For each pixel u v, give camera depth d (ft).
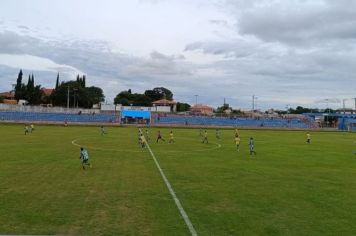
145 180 68.28
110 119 393.70
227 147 148.77
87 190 58.49
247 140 194.80
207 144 162.40
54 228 39.60
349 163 102.83
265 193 59.36
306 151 139.23
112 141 162.50
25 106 379.35
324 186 66.59
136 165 88.43
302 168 90.48
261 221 43.83
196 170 82.79
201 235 38.50
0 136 179.73
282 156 118.62
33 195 54.49
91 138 178.81
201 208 49.08
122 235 38.01
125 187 61.41
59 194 55.42
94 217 43.88
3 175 71.10
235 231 40.01
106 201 51.55
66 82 529.45
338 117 458.91
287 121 440.86
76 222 41.83
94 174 73.77
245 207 50.14
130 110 416.46
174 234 38.63
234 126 402.31
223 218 44.70
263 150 139.44
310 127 428.97
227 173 79.46
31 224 40.73
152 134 228.43
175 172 78.95
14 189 58.49
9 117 356.38
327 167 93.30
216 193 58.49
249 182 69.05
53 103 524.93
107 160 96.89
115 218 43.65
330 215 46.98
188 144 159.63
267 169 87.25
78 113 391.45
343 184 69.05
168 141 175.01
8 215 43.93
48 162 90.07
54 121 367.45
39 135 191.21
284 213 47.55
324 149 150.10
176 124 396.78
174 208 48.65
